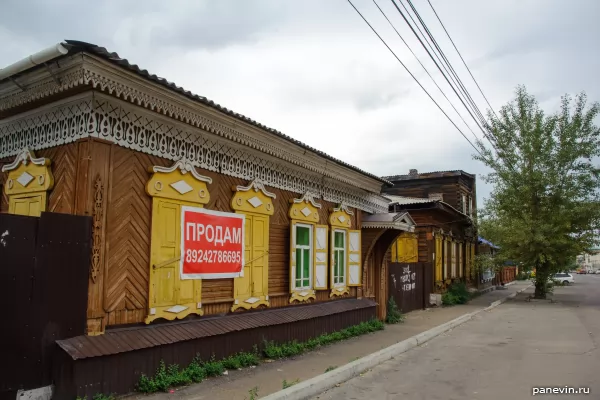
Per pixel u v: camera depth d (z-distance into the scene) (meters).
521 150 24.36
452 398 6.59
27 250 5.41
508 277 47.59
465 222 28.38
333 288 12.16
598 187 23.08
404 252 22.41
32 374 5.41
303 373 7.95
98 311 6.10
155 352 6.65
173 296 7.23
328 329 11.50
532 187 23.72
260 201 9.38
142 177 6.87
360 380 7.74
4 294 5.18
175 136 7.43
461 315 17.47
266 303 9.45
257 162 9.44
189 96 6.98
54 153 6.59
